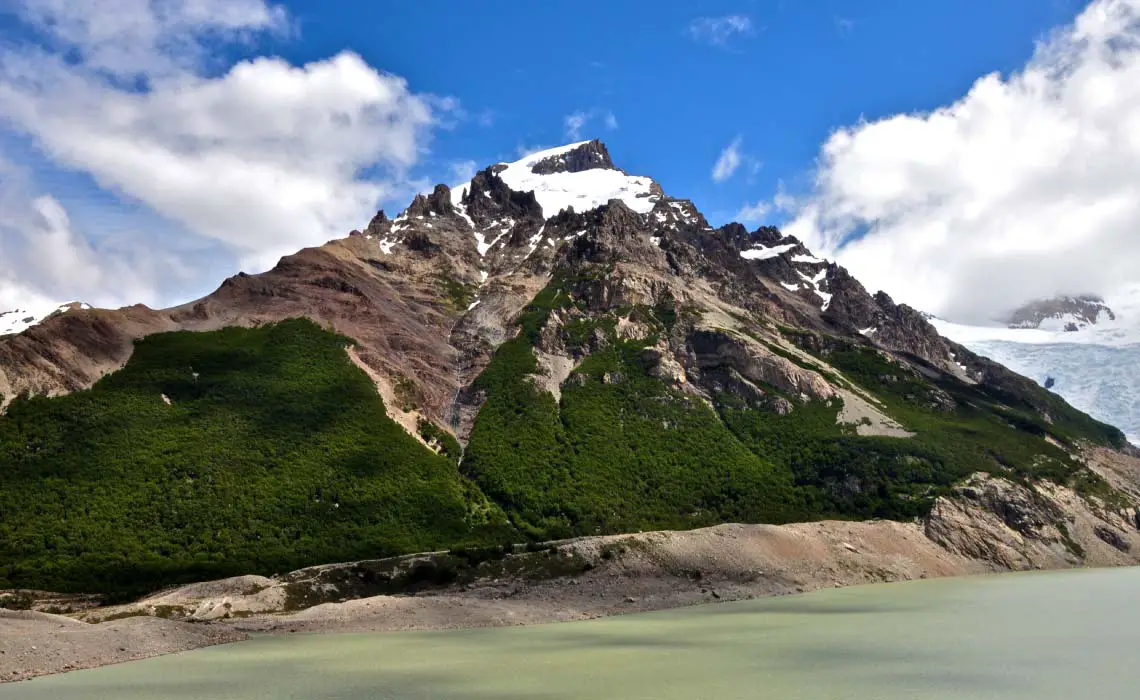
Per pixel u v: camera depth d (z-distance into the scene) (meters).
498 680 74.44
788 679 71.81
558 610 119.31
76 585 127.12
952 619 102.44
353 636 104.56
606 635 99.06
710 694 66.94
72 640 91.69
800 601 123.50
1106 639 87.62
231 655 91.75
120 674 81.56
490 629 108.69
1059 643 85.81
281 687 73.69
